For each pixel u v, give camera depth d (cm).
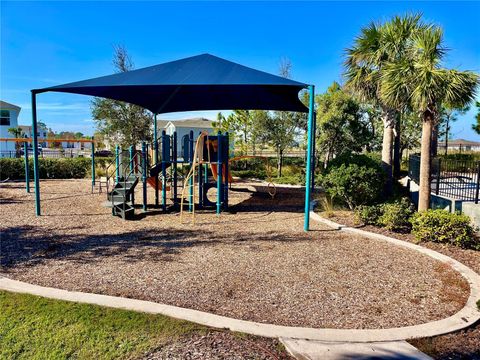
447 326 309
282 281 408
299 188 1275
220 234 621
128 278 410
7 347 265
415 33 684
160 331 288
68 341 273
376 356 264
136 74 685
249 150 1792
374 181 779
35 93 720
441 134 2036
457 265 465
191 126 3825
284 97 966
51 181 1430
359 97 999
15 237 587
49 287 378
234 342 276
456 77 577
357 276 428
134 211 795
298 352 265
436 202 759
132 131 1619
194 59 757
